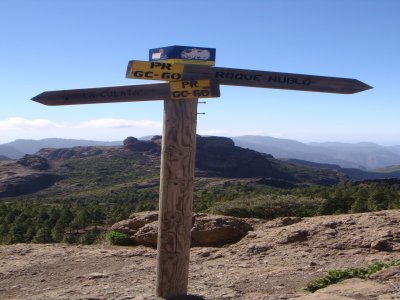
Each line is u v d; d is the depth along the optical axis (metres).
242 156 167.12
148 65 5.01
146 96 5.14
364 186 61.22
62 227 52.69
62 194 136.88
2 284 7.36
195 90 5.02
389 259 7.52
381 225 9.24
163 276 5.23
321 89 5.16
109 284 7.03
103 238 13.02
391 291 5.07
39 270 8.26
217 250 9.81
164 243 5.19
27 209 65.88
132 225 12.38
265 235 10.18
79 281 7.40
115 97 5.22
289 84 5.15
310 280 6.59
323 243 8.91
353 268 6.77
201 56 5.09
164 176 5.15
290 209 16.64
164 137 5.15
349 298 4.70
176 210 5.14
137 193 119.56
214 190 105.50
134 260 9.05
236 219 11.48
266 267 7.91
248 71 5.10
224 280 7.00
